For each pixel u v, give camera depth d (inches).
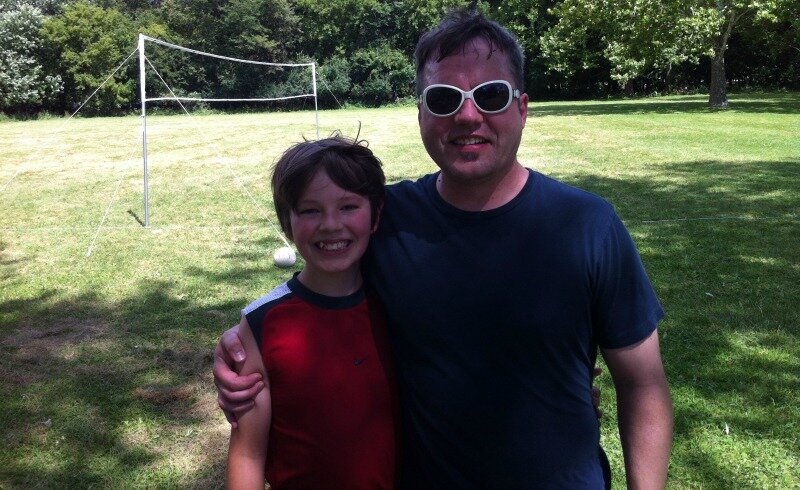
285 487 62.8
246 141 769.6
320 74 1705.2
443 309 60.0
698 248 263.7
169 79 1653.5
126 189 464.4
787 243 267.3
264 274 259.4
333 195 59.7
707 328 186.1
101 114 1600.6
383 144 668.7
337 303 62.8
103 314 220.8
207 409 156.9
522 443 59.6
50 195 448.1
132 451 139.9
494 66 58.5
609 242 58.2
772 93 1267.2
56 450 140.5
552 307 57.8
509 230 59.2
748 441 131.6
